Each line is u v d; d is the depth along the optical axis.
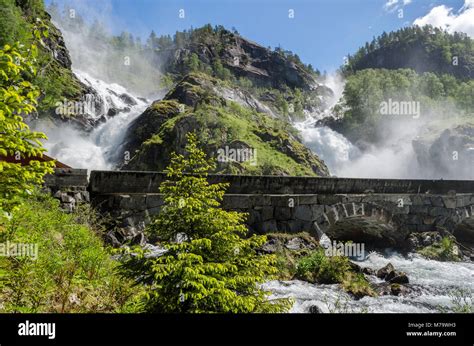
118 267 5.50
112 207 12.27
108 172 12.30
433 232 19.44
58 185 11.63
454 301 10.34
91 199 12.12
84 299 5.84
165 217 5.70
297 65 184.50
